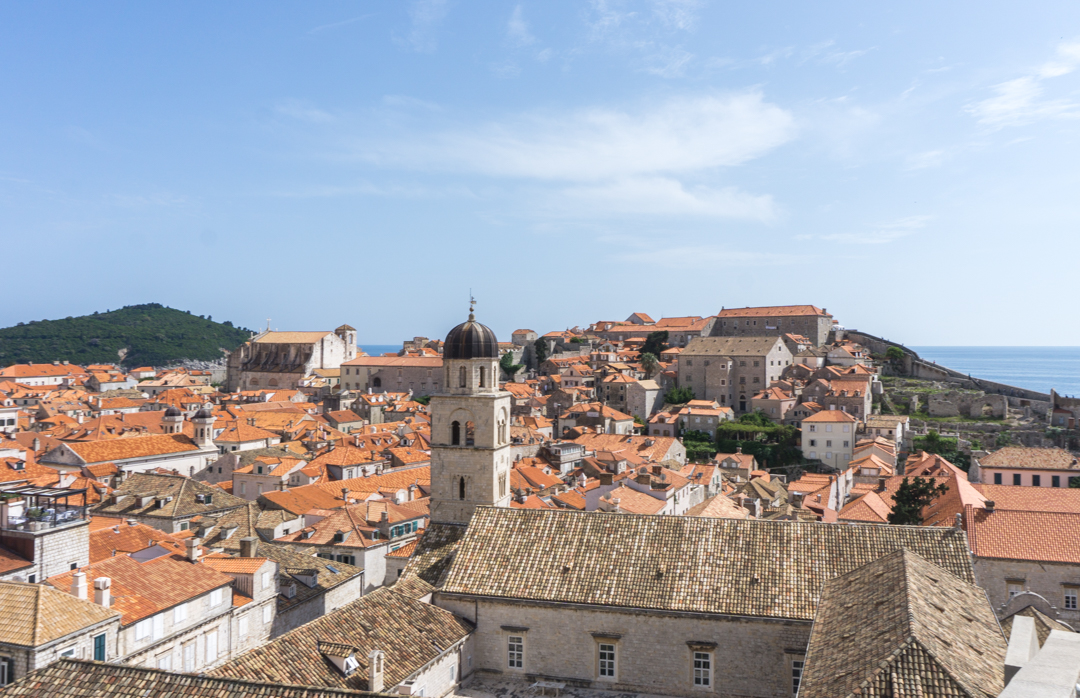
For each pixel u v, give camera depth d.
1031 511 70.56
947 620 34.41
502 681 51.81
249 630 67.88
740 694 47.28
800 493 123.50
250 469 137.75
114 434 177.62
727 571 49.84
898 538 49.78
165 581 61.38
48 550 60.06
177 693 33.88
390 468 155.50
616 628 49.72
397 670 43.97
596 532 55.12
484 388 68.06
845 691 28.38
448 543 64.44
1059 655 16.84
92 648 49.56
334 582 81.19
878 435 193.75
